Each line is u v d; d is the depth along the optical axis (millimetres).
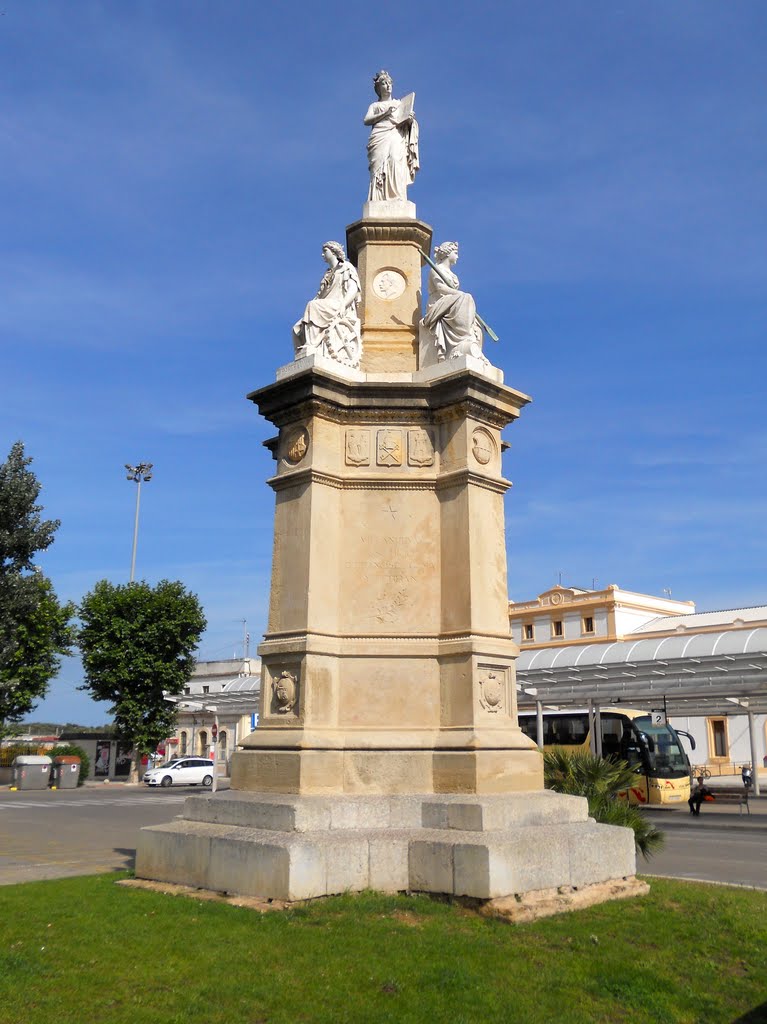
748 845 20062
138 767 50875
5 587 25281
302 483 10812
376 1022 5902
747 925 8445
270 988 6379
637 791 32875
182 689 49281
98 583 48812
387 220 12742
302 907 8297
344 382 11031
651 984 6852
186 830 9867
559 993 6578
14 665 42812
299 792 9570
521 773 10094
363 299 12625
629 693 33750
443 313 11570
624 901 9227
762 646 34750
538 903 8594
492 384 11016
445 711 10242
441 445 11164
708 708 39156
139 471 54375
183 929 7703
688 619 60531
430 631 10586
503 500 11266
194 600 48969
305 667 10102
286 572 10742
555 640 66625
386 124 13445
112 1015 5844
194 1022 5793
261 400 11492
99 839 19594
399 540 10867
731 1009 6590
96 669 47281
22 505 25219
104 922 7957
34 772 46312
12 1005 5922
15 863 13789
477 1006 6219
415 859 9055
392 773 9969
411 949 7254
